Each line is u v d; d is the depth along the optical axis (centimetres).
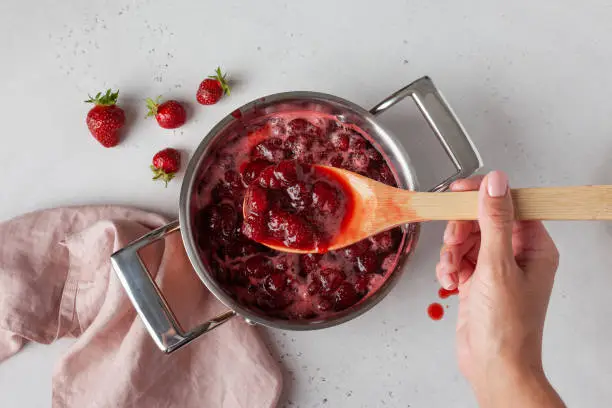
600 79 60
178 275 54
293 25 59
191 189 48
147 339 54
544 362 59
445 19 60
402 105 59
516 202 38
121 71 59
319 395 57
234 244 50
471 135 59
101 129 56
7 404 57
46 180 58
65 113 59
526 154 59
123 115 57
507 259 38
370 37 60
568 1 60
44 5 59
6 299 55
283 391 57
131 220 56
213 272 50
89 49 59
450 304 58
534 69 60
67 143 59
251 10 59
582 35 60
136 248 46
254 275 49
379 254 50
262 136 51
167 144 58
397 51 60
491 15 60
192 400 55
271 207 46
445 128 49
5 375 57
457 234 46
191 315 55
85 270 56
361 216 45
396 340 58
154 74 59
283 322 47
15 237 56
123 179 58
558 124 60
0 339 56
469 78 60
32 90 59
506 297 39
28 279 55
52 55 59
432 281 58
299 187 46
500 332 39
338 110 50
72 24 59
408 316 58
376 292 47
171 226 47
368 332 58
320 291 50
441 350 58
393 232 50
